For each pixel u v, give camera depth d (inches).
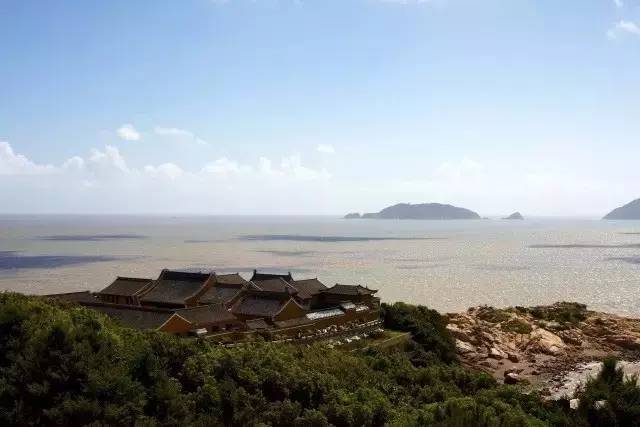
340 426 2098.9
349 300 4490.7
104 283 7106.3
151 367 2078.0
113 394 1833.2
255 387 2213.3
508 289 7209.6
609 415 2327.8
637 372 3811.5
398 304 4500.5
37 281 7229.3
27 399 1809.8
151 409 1921.8
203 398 2038.6
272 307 3688.5
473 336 4562.0
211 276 4057.6
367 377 2677.2
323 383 2349.9
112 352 2070.6
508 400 2549.2
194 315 3324.3
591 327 4955.7
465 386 2832.2
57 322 2038.6
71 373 1870.1
